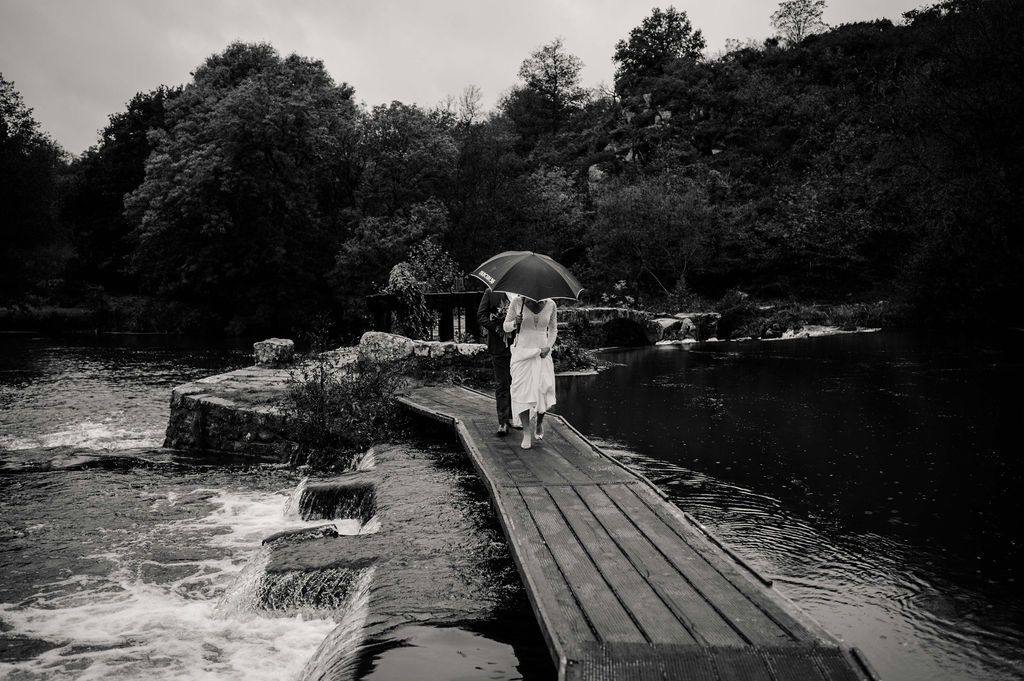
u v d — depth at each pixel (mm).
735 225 46031
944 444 10039
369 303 19484
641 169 58250
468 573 5383
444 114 44062
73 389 18641
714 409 13328
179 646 5020
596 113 85500
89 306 47125
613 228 41750
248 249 40531
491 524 6605
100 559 6883
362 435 10641
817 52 72500
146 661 4785
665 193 43219
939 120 28797
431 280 22578
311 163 41531
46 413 15227
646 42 87750
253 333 40625
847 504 7277
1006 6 26469
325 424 10844
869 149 53875
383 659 3992
